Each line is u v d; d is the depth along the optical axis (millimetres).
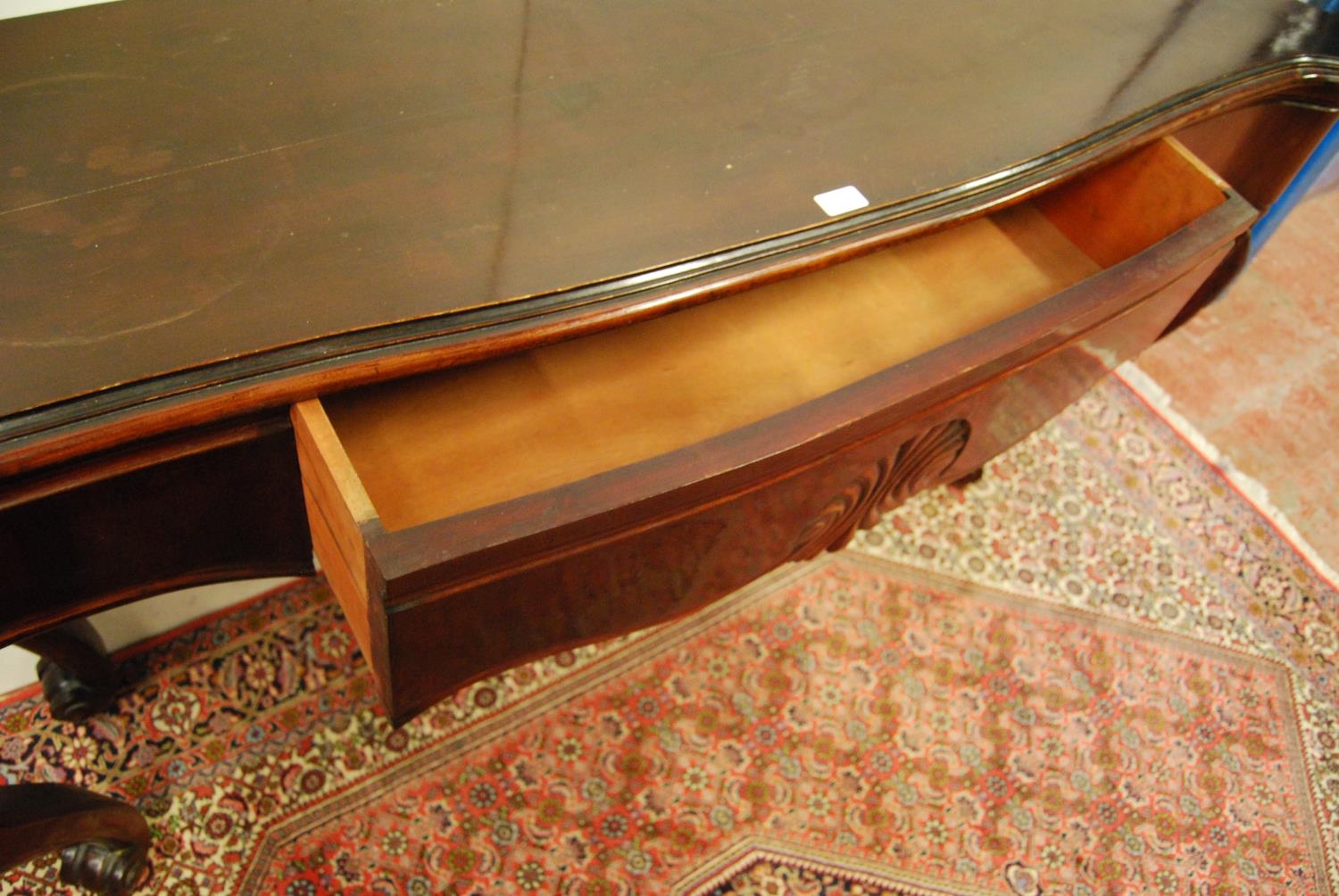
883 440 789
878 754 1172
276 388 635
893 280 999
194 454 647
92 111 743
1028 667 1266
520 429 804
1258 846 1183
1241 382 1641
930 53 979
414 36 864
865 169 859
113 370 613
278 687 1120
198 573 755
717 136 854
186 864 999
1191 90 1000
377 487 750
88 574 683
